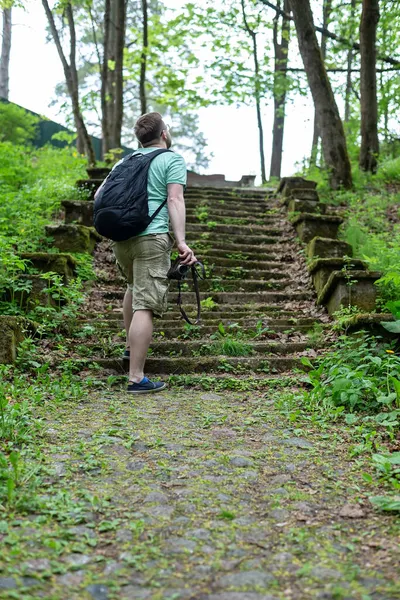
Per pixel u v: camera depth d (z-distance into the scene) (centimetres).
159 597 182
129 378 445
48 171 1157
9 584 183
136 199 439
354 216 985
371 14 1316
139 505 247
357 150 1484
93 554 207
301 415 383
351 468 294
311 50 1252
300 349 546
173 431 345
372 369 446
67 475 272
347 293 611
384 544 216
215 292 693
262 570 198
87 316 598
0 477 260
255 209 1037
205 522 233
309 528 230
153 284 443
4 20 2598
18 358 461
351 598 182
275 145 2261
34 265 630
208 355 530
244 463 297
